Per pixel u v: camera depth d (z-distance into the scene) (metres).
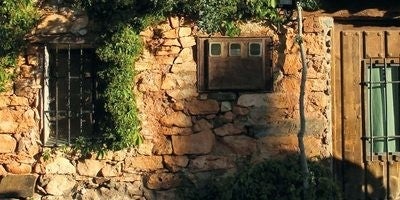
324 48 6.93
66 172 6.91
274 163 6.73
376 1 6.96
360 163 7.08
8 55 6.88
